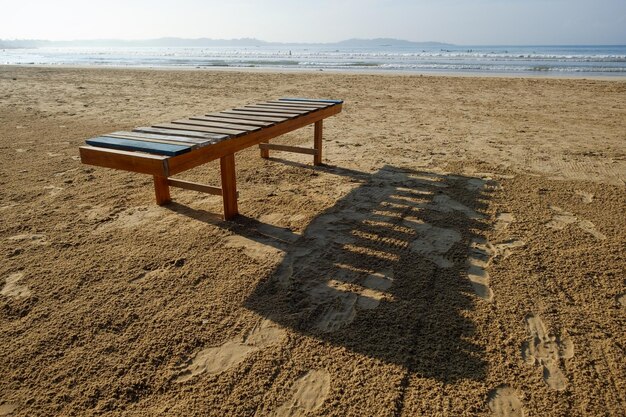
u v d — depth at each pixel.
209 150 3.16
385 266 2.93
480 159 5.50
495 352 2.13
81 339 2.23
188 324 2.34
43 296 2.59
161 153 2.81
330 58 40.75
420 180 4.70
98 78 16.70
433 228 3.51
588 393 1.90
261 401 1.86
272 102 5.38
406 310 2.45
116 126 7.41
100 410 1.82
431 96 11.24
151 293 2.62
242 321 2.37
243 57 46.19
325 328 2.31
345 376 1.98
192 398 1.87
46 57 54.12
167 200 4.06
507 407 1.82
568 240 3.28
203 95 11.38
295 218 3.72
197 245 3.23
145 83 14.59
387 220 3.67
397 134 6.98
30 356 2.11
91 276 2.81
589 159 5.48
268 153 5.64
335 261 3.00
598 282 2.73
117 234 3.42
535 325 2.33
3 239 3.33
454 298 2.56
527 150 5.94
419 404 1.83
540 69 22.80
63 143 6.30
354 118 8.35
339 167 5.21
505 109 9.23
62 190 4.43
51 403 1.85
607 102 10.02
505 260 3.00
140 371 2.02
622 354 2.12
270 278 2.78
